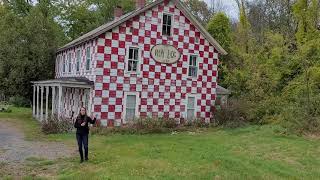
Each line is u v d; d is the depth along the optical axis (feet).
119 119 85.56
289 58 95.09
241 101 96.89
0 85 119.44
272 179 41.91
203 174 43.11
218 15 134.00
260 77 97.71
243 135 76.48
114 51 84.64
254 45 114.83
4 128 87.81
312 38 99.76
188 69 94.79
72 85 82.53
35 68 120.06
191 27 94.58
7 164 48.34
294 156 55.47
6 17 127.34
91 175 42.37
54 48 123.65
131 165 47.14
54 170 45.60
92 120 51.03
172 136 76.89
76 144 64.95
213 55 98.22
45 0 161.99
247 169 45.96
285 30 125.90
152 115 89.92
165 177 41.65
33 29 121.90
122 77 85.76
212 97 98.78
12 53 117.70
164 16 90.84
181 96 93.86
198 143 66.08
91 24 167.84
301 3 102.83
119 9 107.76
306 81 85.25
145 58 88.58
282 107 88.89
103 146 62.64
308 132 74.33
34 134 77.82
